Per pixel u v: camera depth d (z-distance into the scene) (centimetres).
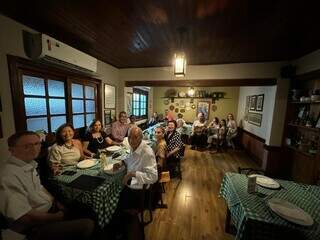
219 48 236
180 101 674
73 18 161
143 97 618
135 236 129
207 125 589
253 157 422
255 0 128
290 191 141
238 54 262
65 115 250
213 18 155
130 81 376
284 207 115
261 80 304
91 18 160
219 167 360
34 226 110
